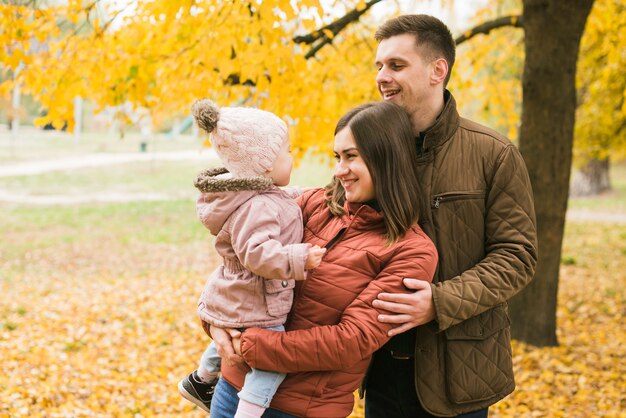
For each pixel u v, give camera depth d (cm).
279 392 193
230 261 200
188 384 228
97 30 437
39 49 447
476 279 204
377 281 193
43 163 2962
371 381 238
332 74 529
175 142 4634
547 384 548
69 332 675
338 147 205
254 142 195
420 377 214
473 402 216
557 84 564
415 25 213
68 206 1841
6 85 436
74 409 438
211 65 431
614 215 1828
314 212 222
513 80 750
